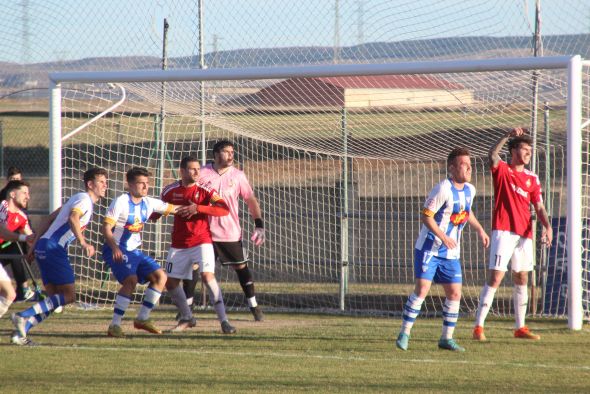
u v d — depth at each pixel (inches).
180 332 1159.6
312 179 1845.5
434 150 1567.4
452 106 1437.0
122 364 902.4
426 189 1937.7
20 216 1440.7
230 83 1505.9
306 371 866.1
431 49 1476.4
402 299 1583.4
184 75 1350.9
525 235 1099.3
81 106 1668.3
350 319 1338.6
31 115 3058.6
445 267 998.4
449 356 965.2
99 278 1782.7
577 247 1160.2
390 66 1244.5
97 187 1070.4
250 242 1851.6
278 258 1811.0
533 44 1390.3
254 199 1295.5
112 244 1071.0
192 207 1130.0
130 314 1387.8
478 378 832.3
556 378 834.2
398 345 1005.8
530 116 1464.1
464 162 981.8
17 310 1428.4
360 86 1465.3
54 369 871.1
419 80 1419.8
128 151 1759.4
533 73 1341.0
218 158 1272.1
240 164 1871.3
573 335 1126.4
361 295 1626.5
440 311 1461.6
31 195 2460.6
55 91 1414.9
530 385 797.9
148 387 780.0
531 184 1104.2
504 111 1456.7
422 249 994.7
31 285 1758.1
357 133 1560.0
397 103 1450.5
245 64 1565.0
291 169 1947.6
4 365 893.2
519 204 1094.4
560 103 1363.2
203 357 951.0
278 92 1510.8
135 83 1514.5
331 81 1482.5
